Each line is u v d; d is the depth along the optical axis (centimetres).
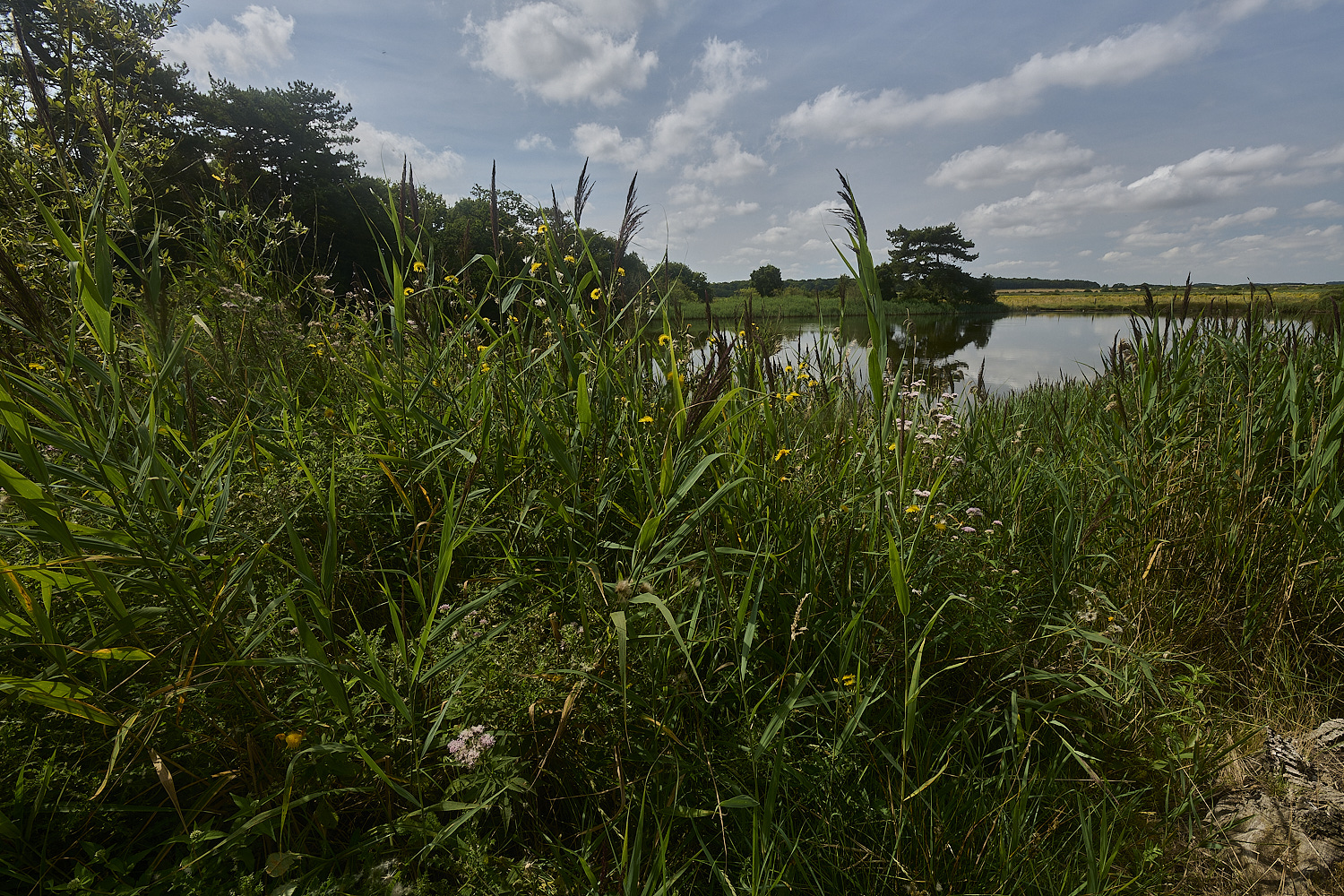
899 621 196
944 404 321
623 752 156
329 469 204
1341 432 247
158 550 134
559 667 158
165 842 120
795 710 177
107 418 154
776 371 300
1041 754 194
